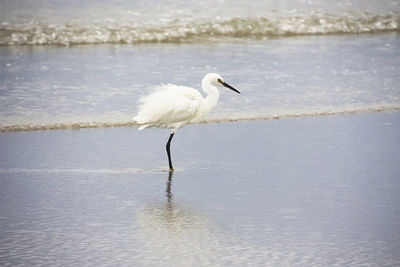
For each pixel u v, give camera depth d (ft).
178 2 102.22
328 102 61.57
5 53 79.05
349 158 47.34
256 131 53.57
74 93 61.57
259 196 39.78
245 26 95.25
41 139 50.19
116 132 52.90
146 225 34.99
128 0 101.96
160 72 69.87
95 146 49.32
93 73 69.21
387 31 100.27
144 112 45.55
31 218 35.65
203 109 46.88
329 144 50.57
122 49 82.64
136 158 47.09
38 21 90.63
